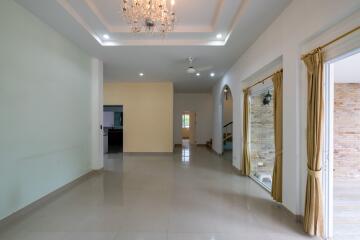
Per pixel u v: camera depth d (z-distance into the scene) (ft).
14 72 10.69
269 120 18.47
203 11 12.94
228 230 9.59
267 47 13.56
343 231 9.61
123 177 18.61
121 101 31.50
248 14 11.90
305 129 10.09
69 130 15.88
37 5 11.04
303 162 10.19
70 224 10.07
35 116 12.20
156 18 10.89
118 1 11.79
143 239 8.83
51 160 13.69
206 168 22.13
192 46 16.62
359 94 19.66
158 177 18.57
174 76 27.50
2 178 9.99
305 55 9.46
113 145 39.55
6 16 10.20
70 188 15.56
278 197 12.42
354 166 19.60
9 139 10.38
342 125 19.67
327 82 9.04
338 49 8.19
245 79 18.31
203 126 42.39
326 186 9.12
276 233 9.32
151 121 31.48
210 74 26.43
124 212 11.43
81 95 17.76
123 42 16.49
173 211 11.57
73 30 13.96
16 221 10.39
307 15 9.46
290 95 10.93
